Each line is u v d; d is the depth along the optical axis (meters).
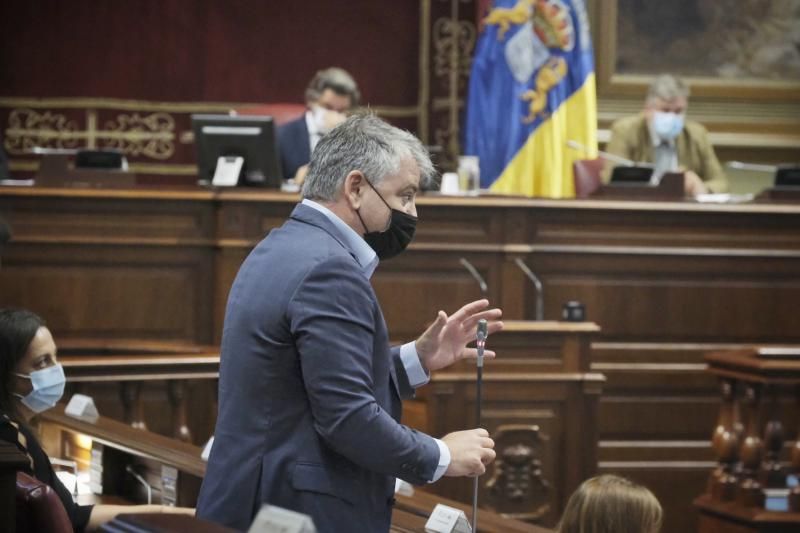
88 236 24.70
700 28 36.75
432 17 36.16
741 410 21.88
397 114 36.44
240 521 8.86
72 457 16.50
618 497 10.30
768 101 36.94
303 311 8.79
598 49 36.25
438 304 25.34
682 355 26.05
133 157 35.75
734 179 36.84
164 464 13.96
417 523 11.84
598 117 36.09
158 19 35.75
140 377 19.52
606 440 25.58
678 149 30.84
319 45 36.22
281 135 28.20
